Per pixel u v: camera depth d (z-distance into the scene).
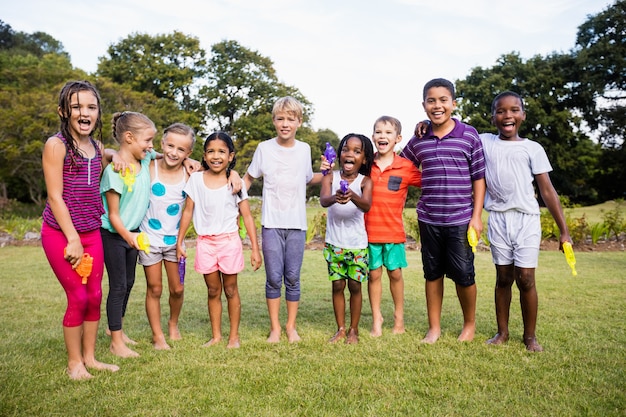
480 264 7.11
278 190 3.59
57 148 2.67
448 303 4.64
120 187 3.09
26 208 21.47
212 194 3.38
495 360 2.99
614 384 2.60
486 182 3.45
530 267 3.23
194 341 3.48
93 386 2.58
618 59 29.81
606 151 31.53
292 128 3.61
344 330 3.53
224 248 3.34
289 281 3.59
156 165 3.42
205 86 32.06
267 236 3.58
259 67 33.31
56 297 4.92
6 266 7.06
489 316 4.13
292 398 2.43
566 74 32.28
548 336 3.46
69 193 2.74
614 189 31.52
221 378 2.70
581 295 4.84
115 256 3.15
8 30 48.00
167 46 30.17
